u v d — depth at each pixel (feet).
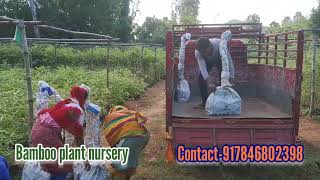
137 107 23.53
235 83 17.16
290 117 11.12
